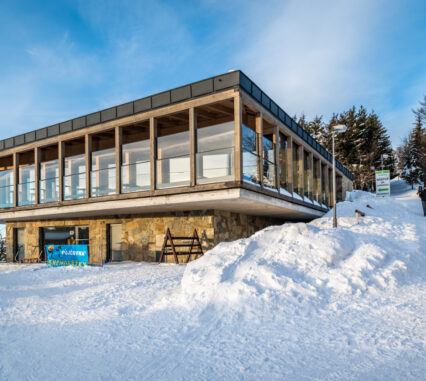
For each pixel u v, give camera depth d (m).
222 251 7.67
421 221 12.48
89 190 12.14
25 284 8.89
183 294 6.31
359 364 3.53
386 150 42.81
